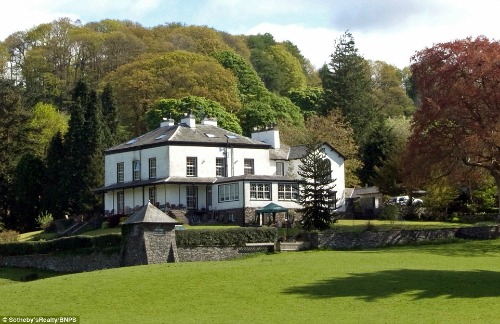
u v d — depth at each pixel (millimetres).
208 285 49625
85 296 47625
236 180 86750
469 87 72562
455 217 93500
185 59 151375
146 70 147625
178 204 88750
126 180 93938
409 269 54406
